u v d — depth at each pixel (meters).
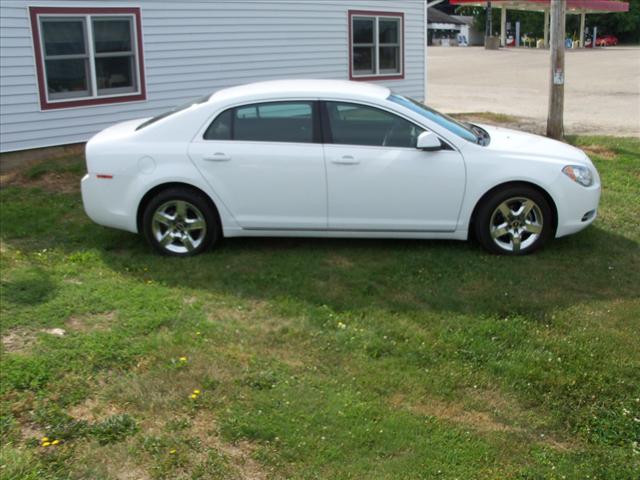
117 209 6.22
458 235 6.18
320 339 4.55
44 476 3.20
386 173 5.99
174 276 5.74
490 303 5.13
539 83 24.98
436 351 4.41
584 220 6.20
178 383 3.97
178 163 6.07
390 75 15.77
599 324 4.79
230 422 3.60
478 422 3.69
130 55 11.51
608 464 3.40
